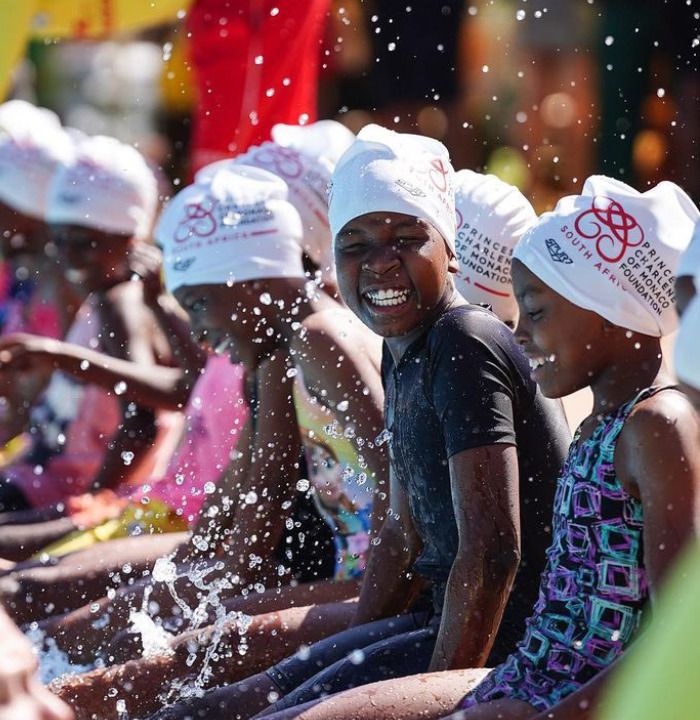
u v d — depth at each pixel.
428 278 10.33
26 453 18.06
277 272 12.87
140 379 16.44
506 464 9.77
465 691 9.27
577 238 9.37
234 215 12.91
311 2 18.17
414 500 10.71
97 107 28.83
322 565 13.36
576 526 9.12
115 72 28.94
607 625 8.96
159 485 15.60
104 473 16.77
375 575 11.37
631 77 26.64
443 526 10.48
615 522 8.91
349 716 9.19
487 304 11.95
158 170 21.47
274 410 12.84
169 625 12.66
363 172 10.43
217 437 15.28
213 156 18.61
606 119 26.91
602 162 27.12
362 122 26.94
